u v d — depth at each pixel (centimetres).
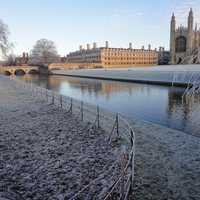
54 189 666
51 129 1261
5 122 1398
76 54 16412
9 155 902
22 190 660
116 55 14262
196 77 812
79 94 3734
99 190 649
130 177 628
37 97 2500
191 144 1060
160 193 651
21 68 10875
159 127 1380
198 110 2027
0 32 3597
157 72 5678
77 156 893
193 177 742
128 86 4844
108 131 1229
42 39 12431
